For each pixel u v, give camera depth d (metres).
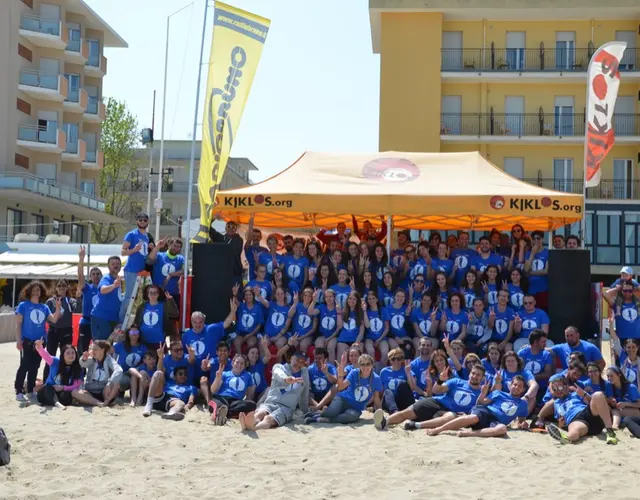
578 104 37.34
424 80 36.44
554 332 11.88
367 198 12.60
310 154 14.47
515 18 37.00
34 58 44.72
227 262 12.06
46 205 45.91
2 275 32.72
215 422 9.89
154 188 61.03
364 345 11.83
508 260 12.93
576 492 7.20
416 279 12.43
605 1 35.94
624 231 37.06
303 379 10.41
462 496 7.05
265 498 6.90
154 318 11.59
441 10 36.22
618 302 11.68
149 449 8.51
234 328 12.02
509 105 37.56
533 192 12.65
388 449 8.71
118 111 57.03
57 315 11.61
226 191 13.01
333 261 12.70
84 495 6.88
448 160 14.18
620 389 10.02
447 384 10.20
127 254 11.90
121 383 11.27
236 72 13.08
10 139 42.00
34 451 8.32
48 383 10.95
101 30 50.62
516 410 9.82
